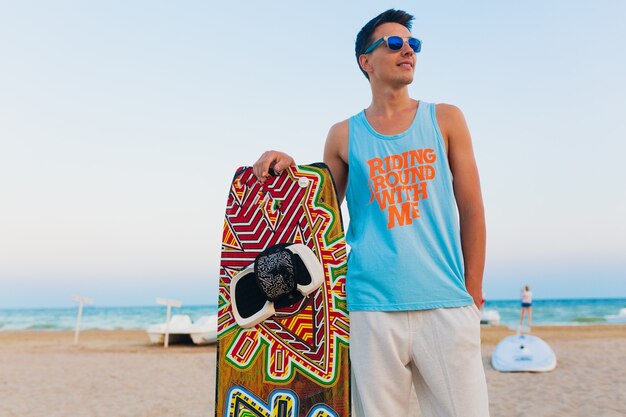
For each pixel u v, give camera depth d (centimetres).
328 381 209
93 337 1845
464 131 210
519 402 573
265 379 218
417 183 200
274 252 222
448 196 200
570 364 841
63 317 4406
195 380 770
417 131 207
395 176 203
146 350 1243
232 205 251
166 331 1344
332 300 216
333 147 231
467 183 205
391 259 192
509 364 783
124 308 6103
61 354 1138
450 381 182
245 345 225
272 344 221
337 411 205
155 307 6122
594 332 1739
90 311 5384
